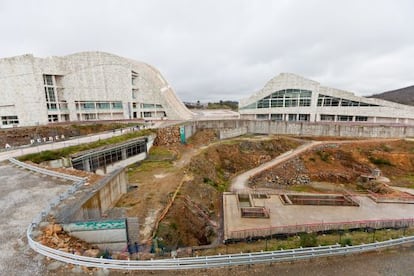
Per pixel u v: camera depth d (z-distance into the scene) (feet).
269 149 158.30
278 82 206.69
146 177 95.66
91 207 52.65
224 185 113.70
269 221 70.38
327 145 152.87
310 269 36.22
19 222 42.60
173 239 55.88
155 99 234.99
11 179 64.80
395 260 40.09
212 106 535.19
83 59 211.82
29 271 31.07
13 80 182.91
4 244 36.22
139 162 120.16
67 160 84.07
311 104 195.42
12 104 185.06
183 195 78.89
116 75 222.89
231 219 71.92
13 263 32.35
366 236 55.83
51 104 198.29
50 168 74.02
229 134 177.68
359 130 169.48
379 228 68.03
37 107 185.98
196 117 242.58
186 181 92.02
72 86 210.38
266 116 219.00
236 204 83.92
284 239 59.98
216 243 62.34
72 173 70.49
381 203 84.23
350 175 129.39
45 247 33.58
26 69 181.16
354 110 185.47
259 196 91.04
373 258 40.29
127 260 34.45
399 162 134.72
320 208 80.23
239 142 160.56
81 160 89.45
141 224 58.39
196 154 132.36
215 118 226.79
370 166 135.33
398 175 127.85
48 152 85.97
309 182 126.11
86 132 172.45
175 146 145.89
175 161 120.57
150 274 32.48
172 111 229.04
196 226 68.95
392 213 76.02
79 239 41.09
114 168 106.63
